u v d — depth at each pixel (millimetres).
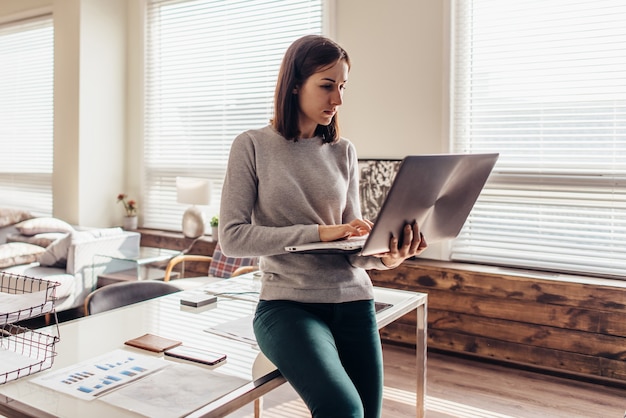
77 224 5027
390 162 3807
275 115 1472
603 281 3129
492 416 2686
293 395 2893
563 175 3406
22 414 1105
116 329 1692
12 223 5180
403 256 1427
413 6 3754
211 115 4840
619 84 3232
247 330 1684
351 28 4016
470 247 3693
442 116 3693
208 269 4586
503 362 3346
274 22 4457
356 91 4008
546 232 3465
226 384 1258
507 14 3521
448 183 1380
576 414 2717
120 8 5211
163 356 1464
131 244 4570
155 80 5164
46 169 5492
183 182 4500
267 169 1449
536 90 3463
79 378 1276
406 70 3803
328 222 1495
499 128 3586
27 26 5602
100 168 5141
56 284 1438
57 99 5102
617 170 3256
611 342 3008
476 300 3381
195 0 4879
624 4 3193
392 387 3016
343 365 1417
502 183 3590
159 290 2359
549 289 3160
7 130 5793
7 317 1320
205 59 4855
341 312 1426
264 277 1476
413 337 3627
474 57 3635
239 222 1406
